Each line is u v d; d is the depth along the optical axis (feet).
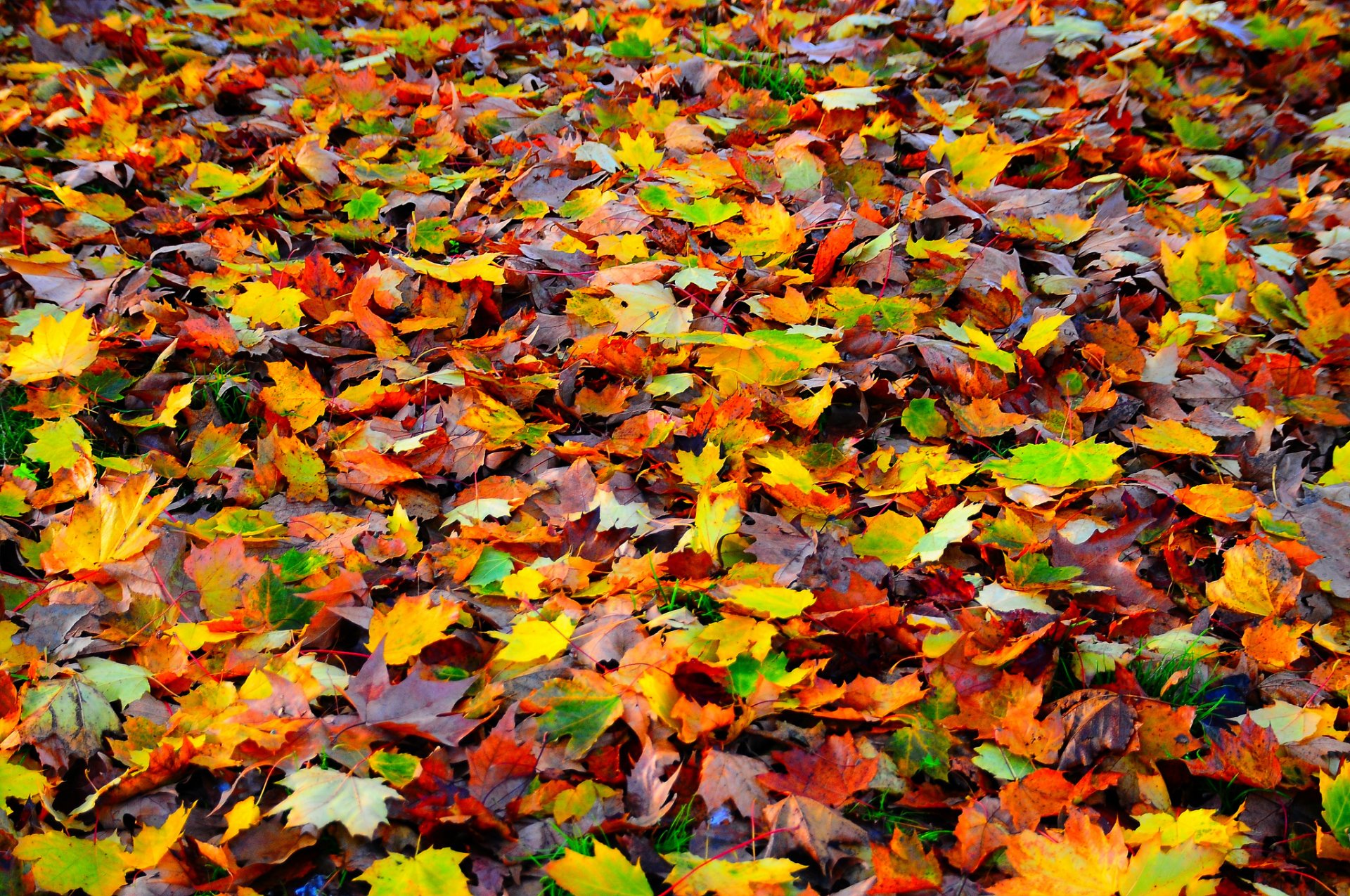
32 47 10.99
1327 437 7.41
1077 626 6.56
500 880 6.02
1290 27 11.14
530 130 9.31
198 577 6.69
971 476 7.27
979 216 8.16
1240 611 6.71
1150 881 5.94
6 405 7.58
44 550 6.92
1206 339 7.76
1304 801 6.26
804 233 8.07
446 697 6.31
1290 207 8.83
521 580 6.70
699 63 10.18
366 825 6.00
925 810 6.24
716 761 6.20
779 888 5.98
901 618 6.57
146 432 7.50
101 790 6.16
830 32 11.07
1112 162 9.04
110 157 8.91
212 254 8.30
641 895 5.89
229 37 11.80
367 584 6.72
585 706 6.31
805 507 7.00
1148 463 7.33
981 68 10.37
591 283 8.00
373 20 12.35
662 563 6.75
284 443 7.22
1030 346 7.55
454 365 7.68
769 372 7.45
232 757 6.25
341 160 8.76
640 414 7.41
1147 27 11.38
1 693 6.33
